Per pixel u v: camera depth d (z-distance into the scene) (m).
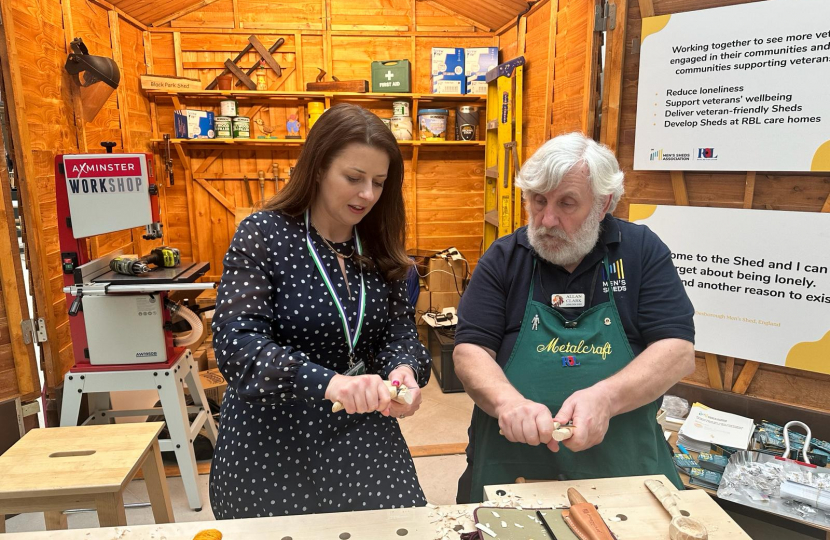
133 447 1.36
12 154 2.22
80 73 2.74
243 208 3.87
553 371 1.29
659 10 1.89
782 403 1.88
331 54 3.77
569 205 1.22
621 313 1.31
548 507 0.96
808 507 1.45
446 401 3.06
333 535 0.88
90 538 0.87
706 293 1.91
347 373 1.06
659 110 1.90
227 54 3.70
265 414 1.13
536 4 2.89
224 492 1.14
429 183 4.03
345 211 1.11
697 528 0.83
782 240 1.74
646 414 1.28
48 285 2.33
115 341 2.00
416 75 3.85
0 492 1.16
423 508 0.96
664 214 1.95
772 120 1.70
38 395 2.27
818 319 1.72
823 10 1.57
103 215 1.94
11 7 2.15
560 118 2.59
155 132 3.68
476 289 1.39
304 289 1.13
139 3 3.29
